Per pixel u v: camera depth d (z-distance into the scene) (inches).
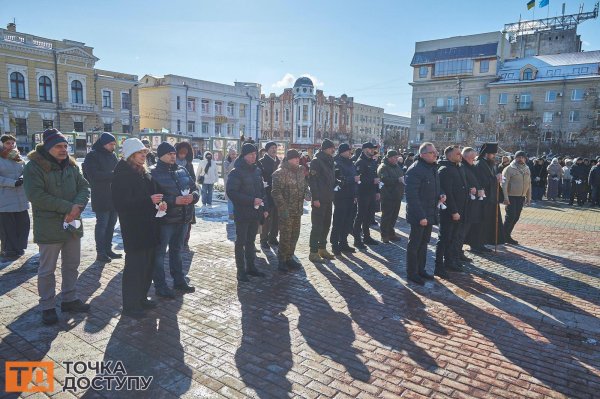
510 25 2400.3
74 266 176.1
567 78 1766.7
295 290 215.2
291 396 122.2
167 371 134.3
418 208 225.1
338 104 2883.9
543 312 193.0
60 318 171.5
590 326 178.2
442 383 131.3
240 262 226.2
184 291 208.7
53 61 1560.0
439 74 2103.8
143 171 175.8
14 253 253.6
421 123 2181.3
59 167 166.1
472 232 302.2
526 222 448.5
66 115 1615.4
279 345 153.9
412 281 233.8
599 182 602.9
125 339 155.6
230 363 140.2
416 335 165.6
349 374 135.0
